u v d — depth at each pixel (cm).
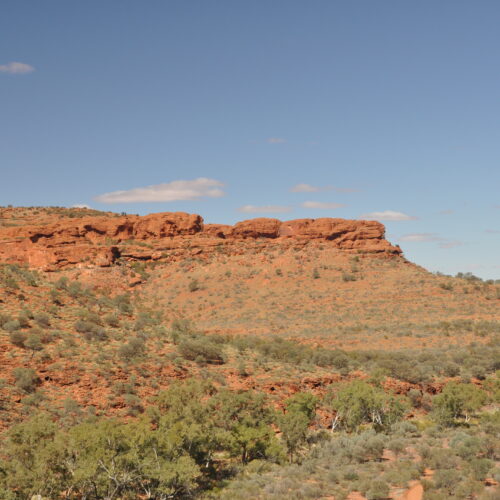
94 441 3662
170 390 5272
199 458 4509
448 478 3366
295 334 11050
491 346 9925
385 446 4591
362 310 12594
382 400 6038
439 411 6088
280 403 6150
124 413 5116
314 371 7438
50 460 3459
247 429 4841
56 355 5625
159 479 3706
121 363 5903
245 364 6981
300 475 4009
